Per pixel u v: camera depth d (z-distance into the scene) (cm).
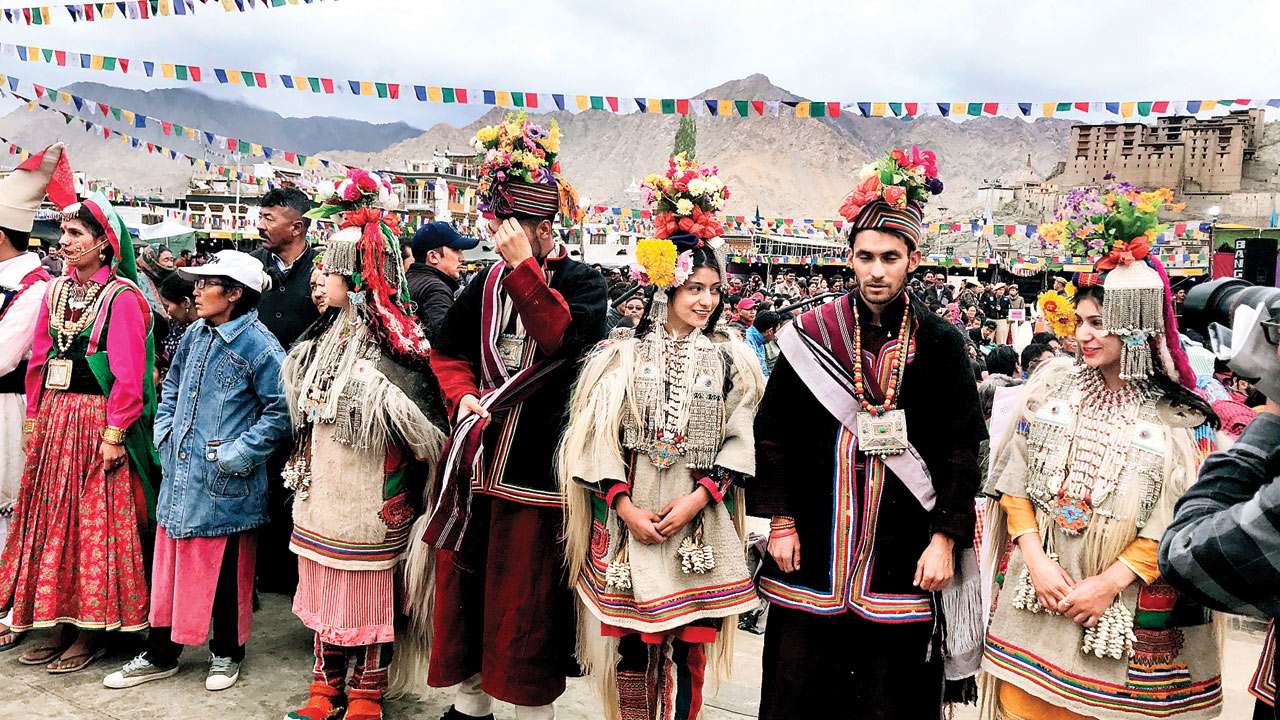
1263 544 129
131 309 409
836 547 269
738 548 300
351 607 342
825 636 274
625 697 296
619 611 286
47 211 1514
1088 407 263
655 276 286
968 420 267
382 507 346
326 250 356
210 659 427
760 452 284
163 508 383
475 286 327
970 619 268
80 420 405
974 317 1738
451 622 325
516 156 315
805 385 276
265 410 382
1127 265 253
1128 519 246
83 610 400
